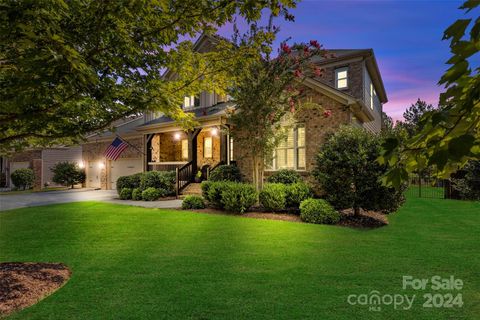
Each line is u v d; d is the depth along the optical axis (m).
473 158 1.17
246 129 10.66
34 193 20.56
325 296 3.78
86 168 26.28
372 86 19.98
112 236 7.15
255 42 5.32
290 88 10.53
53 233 7.53
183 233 7.39
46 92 3.34
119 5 3.27
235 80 5.79
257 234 7.20
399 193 8.50
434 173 1.51
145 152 18.98
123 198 15.74
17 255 5.68
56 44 2.73
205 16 3.84
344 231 7.50
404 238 6.75
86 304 3.62
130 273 4.66
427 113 1.29
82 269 4.86
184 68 5.07
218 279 4.37
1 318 3.29
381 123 25.22
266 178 12.80
